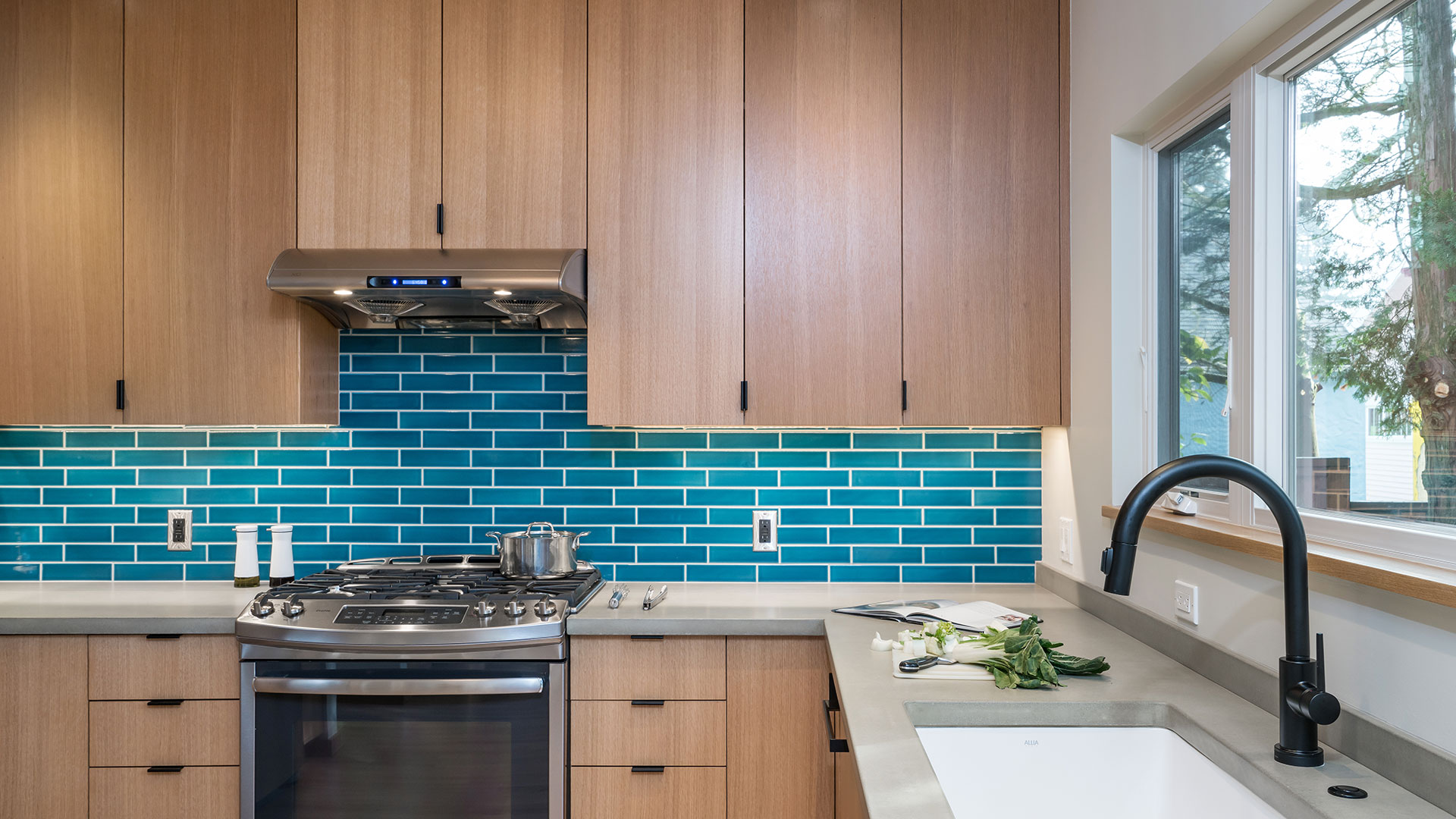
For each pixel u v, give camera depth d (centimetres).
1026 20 247
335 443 279
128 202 249
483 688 212
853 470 277
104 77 249
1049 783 148
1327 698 116
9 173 249
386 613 218
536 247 247
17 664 224
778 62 247
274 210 249
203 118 249
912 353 245
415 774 215
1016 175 246
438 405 279
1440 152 124
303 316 250
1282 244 166
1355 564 123
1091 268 230
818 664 222
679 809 223
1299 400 161
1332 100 151
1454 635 109
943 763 148
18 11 250
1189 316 202
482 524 279
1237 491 174
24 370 249
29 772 224
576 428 279
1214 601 167
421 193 248
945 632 174
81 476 280
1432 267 125
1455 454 120
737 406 245
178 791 223
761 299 246
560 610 220
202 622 222
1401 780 114
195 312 249
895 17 247
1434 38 126
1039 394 245
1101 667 166
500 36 248
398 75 249
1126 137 217
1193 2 178
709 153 246
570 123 247
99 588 266
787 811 222
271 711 217
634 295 246
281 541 265
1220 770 131
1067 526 250
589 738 223
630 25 248
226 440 279
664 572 278
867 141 246
